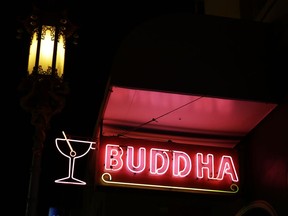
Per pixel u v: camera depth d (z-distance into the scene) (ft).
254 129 31.30
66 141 29.81
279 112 28.17
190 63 27.86
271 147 28.76
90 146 29.76
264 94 27.91
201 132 32.48
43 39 22.04
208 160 30.94
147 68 27.22
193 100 28.30
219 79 27.81
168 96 27.84
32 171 20.04
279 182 27.22
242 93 27.73
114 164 29.58
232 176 30.83
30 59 21.93
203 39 28.55
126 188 29.35
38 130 20.72
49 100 21.35
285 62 28.22
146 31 27.99
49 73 21.27
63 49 22.43
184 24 28.63
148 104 29.07
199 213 34.01
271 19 30.32
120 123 31.48
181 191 29.84
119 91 27.53
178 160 30.53
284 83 28.07
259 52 28.81
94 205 38.47
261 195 29.27
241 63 28.40
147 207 33.09
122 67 26.96
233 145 32.76
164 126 31.94
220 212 34.17
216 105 28.81
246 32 29.17
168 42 28.07
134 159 29.99
